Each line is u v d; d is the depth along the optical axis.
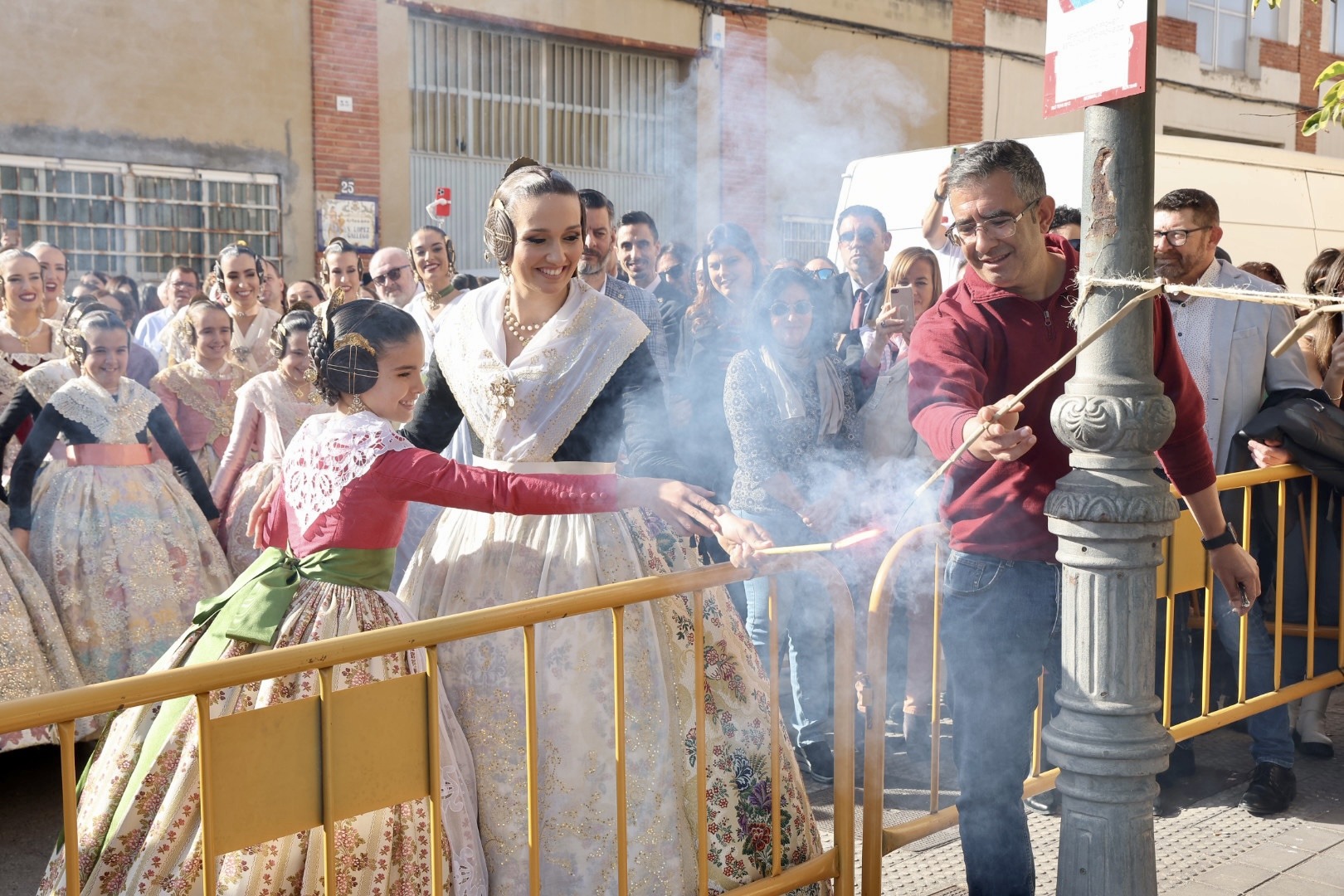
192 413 5.60
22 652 4.04
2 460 4.55
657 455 2.57
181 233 9.97
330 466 2.43
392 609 2.47
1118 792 2.28
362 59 10.68
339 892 2.26
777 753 2.57
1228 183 7.11
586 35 11.77
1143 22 2.11
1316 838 3.54
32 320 5.52
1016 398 2.12
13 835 3.72
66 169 9.38
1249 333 3.97
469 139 11.52
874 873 2.72
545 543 2.54
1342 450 3.84
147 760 2.30
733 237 4.66
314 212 10.59
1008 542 2.59
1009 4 14.52
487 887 2.43
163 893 2.20
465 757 2.44
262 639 2.33
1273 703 3.77
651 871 2.46
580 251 2.58
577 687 2.47
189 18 9.80
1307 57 18.09
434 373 2.68
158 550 4.50
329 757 2.00
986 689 2.65
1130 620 2.27
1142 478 2.24
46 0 9.16
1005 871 2.66
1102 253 2.21
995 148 2.48
